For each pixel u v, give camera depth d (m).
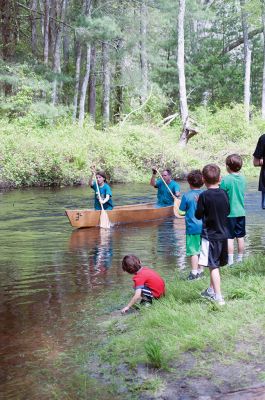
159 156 23.53
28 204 14.57
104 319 5.18
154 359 3.92
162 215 12.41
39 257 8.14
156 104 32.50
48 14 29.39
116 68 34.03
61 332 4.89
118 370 3.98
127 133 24.20
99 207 11.54
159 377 3.77
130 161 23.16
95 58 32.16
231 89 42.09
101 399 3.59
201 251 4.97
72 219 10.74
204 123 31.30
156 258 7.99
